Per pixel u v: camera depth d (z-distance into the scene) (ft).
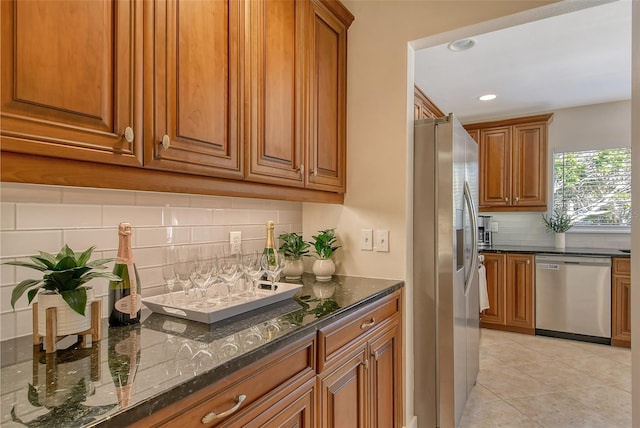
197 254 4.19
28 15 2.44
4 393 2.21
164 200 4.61
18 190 3.27
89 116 2.77
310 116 5.50
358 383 4.72
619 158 12.30
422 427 6.53
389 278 6.29
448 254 6.26
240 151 4.18
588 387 8.30
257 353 2.96
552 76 10.14
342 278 6.42
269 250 5.09
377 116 6.40
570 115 13.00
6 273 3.20
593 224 12.71
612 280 10.84
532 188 12.62
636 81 3.95
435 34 5.94
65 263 2.97
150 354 2.83
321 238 6.33
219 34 3.92
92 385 2.31
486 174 13.32
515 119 12.78
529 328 11.94
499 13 5.43
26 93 2.43
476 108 13.05
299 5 5.26
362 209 6.53
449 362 6.26
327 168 6.02
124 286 3.53
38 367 2.59
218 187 4.02
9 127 2.35
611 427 6.77
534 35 7.90
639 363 3.93
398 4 6.24
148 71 3.18
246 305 4.05
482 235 14.05
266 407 3.13
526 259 11.97
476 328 8.42
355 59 6.59
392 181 6.27
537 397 7.87
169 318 3.81
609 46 8.42
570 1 5.01
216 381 2.61
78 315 2.96
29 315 3.34
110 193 4.00
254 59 4.40
